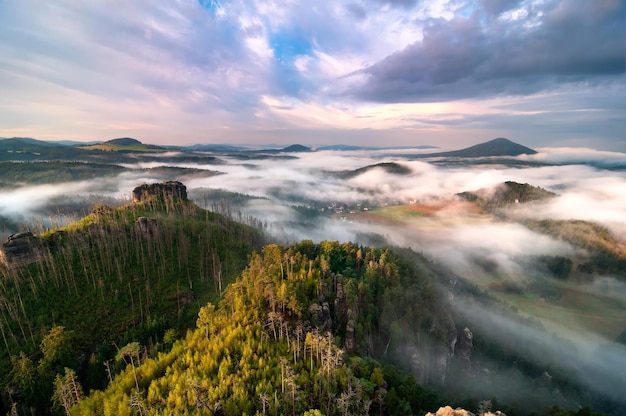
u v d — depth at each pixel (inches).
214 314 5167.3
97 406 3683.6
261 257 7618.1
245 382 3710.6
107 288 6358.3
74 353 5103.3
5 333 5123.0
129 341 5472.4
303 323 4847.4
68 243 6929.1
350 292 5959.6
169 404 3412.9
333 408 3592.5
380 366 4685.0
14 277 5841.5
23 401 4394.7
